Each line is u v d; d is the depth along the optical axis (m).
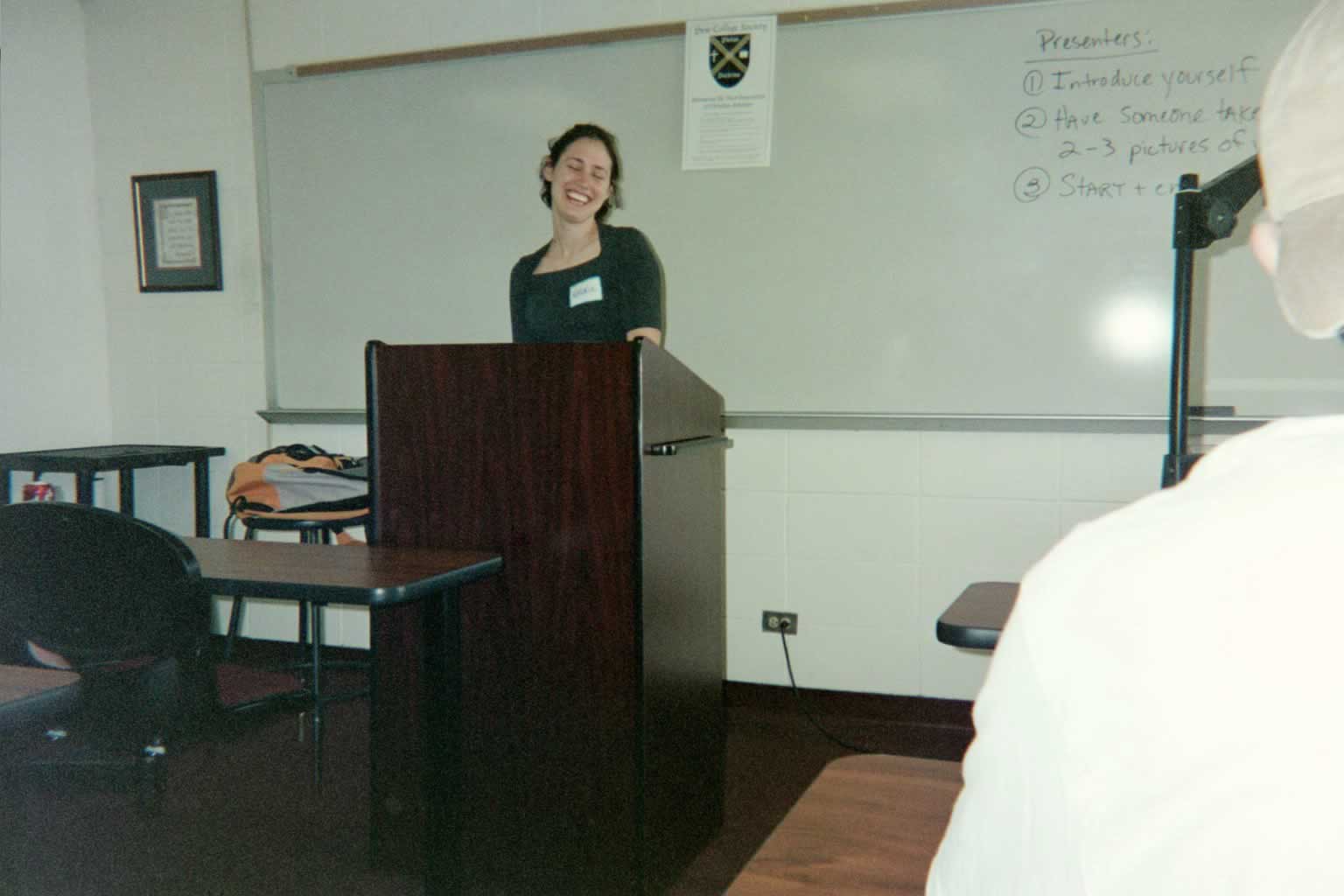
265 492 2.80
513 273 3.24
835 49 2.87
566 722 1.76
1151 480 2.71
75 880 1.99
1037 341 2.76
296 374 3.52
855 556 2.97
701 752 2.04
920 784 0.86
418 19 3.30
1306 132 0.35
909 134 2.83
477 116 3.25
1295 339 2.57
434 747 1.62
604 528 1.72
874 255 2.88
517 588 1.78
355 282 3.42
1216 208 1.33
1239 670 0.30
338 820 2.29
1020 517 2.82
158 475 3.72
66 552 1.49
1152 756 0.31
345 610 3.51
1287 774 0.29
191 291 3.64
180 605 1.48
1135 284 2.67
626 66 3.07
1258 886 0.28
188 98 3.59
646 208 3.08
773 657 3.06
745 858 2.09
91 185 3.73
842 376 2.93
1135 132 2.65
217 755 2.70
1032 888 0.34
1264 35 2.54
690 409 1.97
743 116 2.96
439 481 1.83
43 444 3.59
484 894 1.84
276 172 3.48
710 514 2.08
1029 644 0.36
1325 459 0.32
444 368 1.82
